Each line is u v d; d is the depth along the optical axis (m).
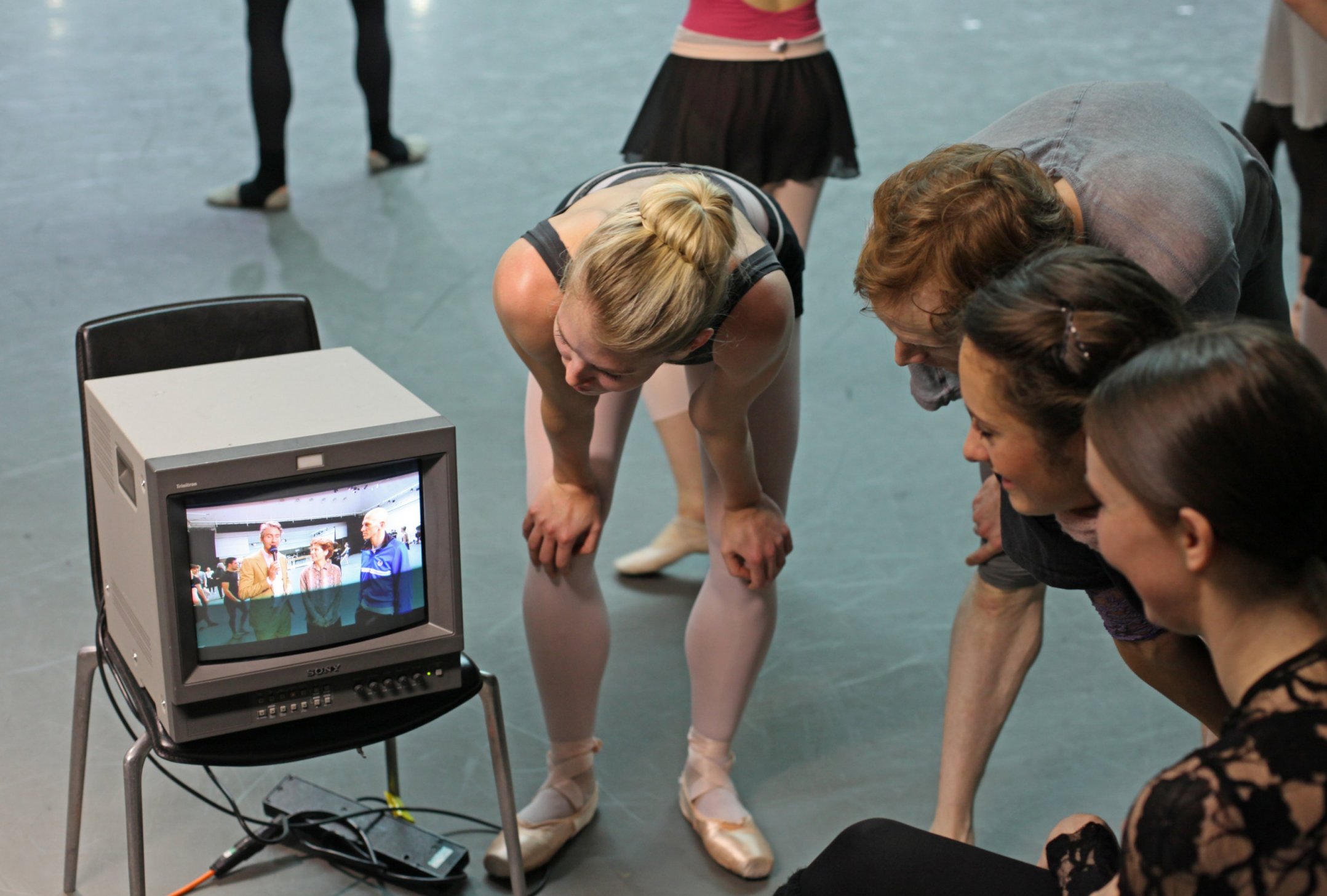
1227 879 0.98
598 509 2.15
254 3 4.85
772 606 2.26
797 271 2.06
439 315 4.37
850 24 7.77
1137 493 1.03
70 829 2.12
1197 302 1.68
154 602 1.69
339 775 2.48
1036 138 1.73
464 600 3.02
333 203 5.22
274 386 1.90
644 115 3.27
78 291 4.39
